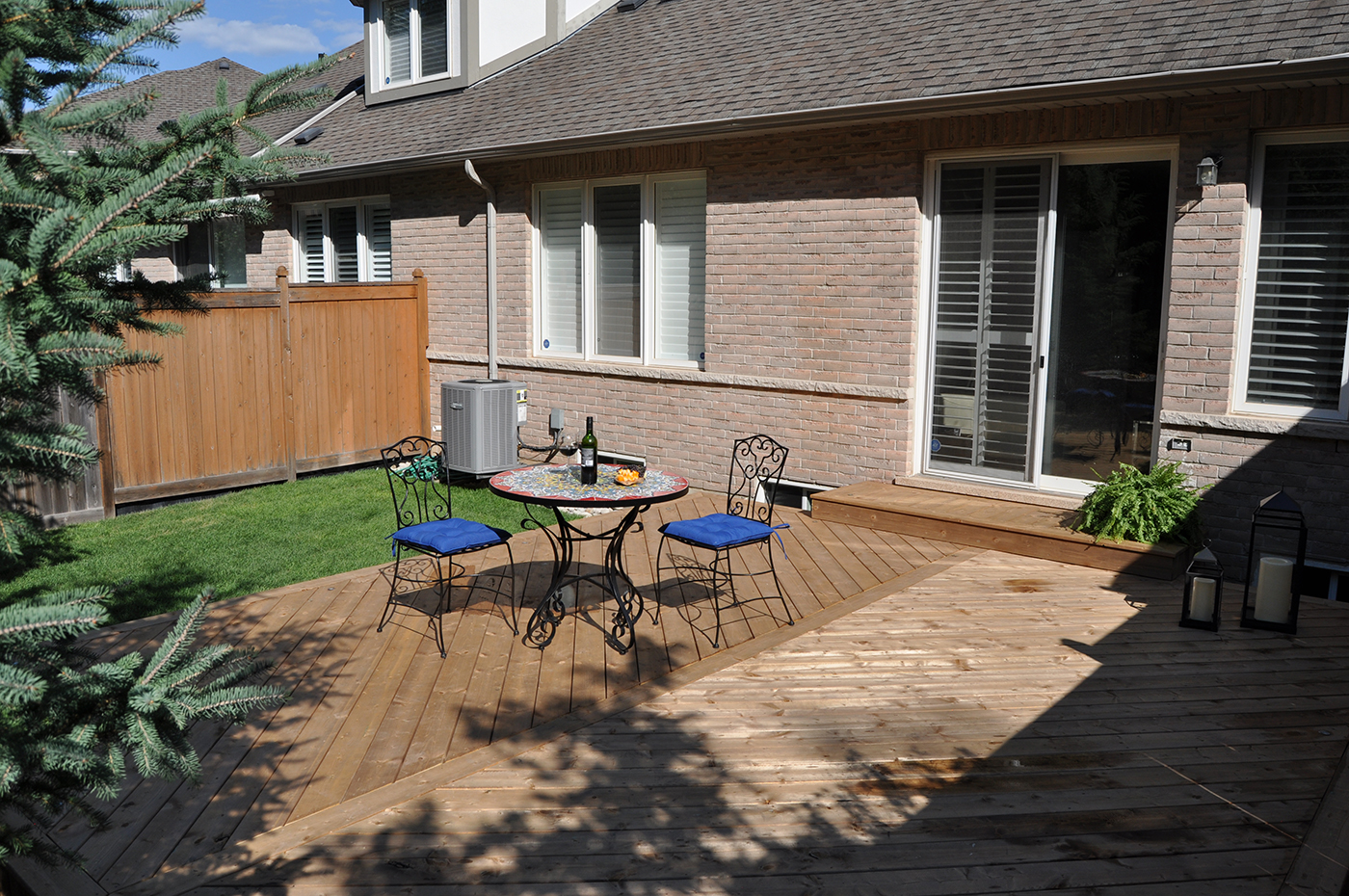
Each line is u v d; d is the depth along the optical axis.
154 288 3.21
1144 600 6.77
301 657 5.84
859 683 5.43
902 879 3.63
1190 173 7.29
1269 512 6.18
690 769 4.47
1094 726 4.88
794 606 6.73
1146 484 7.47
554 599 6.36
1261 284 7.25
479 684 5.46
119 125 2.95
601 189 11.06
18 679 2.21
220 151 3.13
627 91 10.75
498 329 11.98
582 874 3.68
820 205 9.18
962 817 4.05
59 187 2.79
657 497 5.96
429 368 12.70
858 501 8.73
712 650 5.95
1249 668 5.61
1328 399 7.09
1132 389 7.98
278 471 10.81
